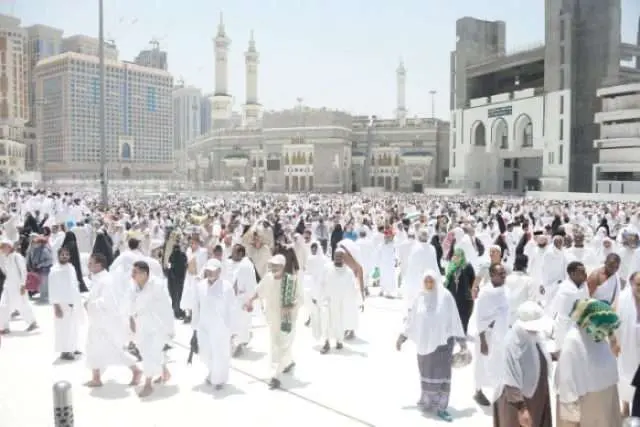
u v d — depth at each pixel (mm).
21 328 10422
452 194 73625
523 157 75000
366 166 94125
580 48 63500
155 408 6594
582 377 4551
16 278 10047
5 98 88062
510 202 45812
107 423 6148
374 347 9234
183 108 150750
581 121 63469
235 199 52938
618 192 55844
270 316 7531
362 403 6746
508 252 15414
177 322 11039
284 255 7660
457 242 12633
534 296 7758
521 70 75812
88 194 54312
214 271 7285
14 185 73750
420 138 89625
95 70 101500
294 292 7566
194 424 6133
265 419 6277
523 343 4574
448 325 6289
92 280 7320
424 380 6363
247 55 115125
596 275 7031
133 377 7414
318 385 7395
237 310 7539
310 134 90000
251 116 115750
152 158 114938
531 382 4566
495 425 4785
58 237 13977
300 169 90750
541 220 23656
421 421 6191
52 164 98125
